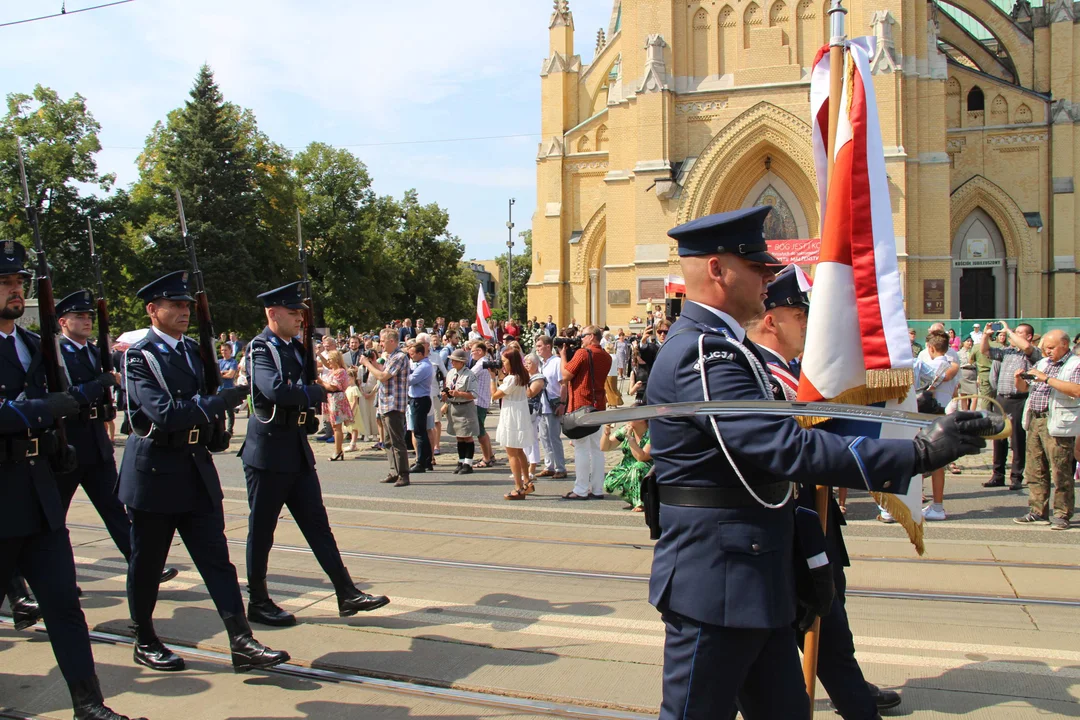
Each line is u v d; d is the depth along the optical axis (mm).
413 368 13852
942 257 30547
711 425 2711
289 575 7355
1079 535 8547
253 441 6031
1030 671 5066
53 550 4496
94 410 7055
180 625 6109
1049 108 35188
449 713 4660
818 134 4348
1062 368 8914
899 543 8188
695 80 32125
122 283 39406
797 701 2908
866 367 3486
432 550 8148
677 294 30562
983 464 13719
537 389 11219
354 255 59094
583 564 7574
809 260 30656
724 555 2781
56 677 5285
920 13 30953
